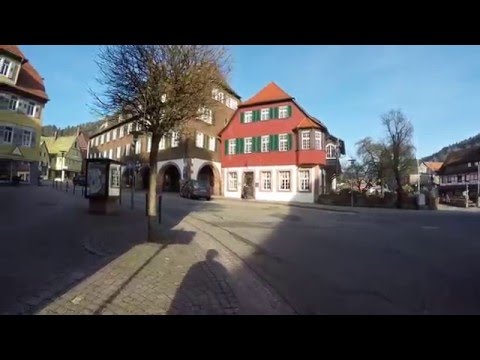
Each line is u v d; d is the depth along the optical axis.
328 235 13.13
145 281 6.08
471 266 8.45
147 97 9.38
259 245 10.67
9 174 33.50
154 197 9.73
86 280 5.95
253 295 5.96
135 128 11.61
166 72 9.38
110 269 6.63
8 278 5.88
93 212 14.90
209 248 9.48
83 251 8.02
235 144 40.03
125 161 53.34
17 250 7.77
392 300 5.86
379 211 27.52
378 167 52.53
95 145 72.50
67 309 4.79
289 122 36.84
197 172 41.19
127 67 9.51
